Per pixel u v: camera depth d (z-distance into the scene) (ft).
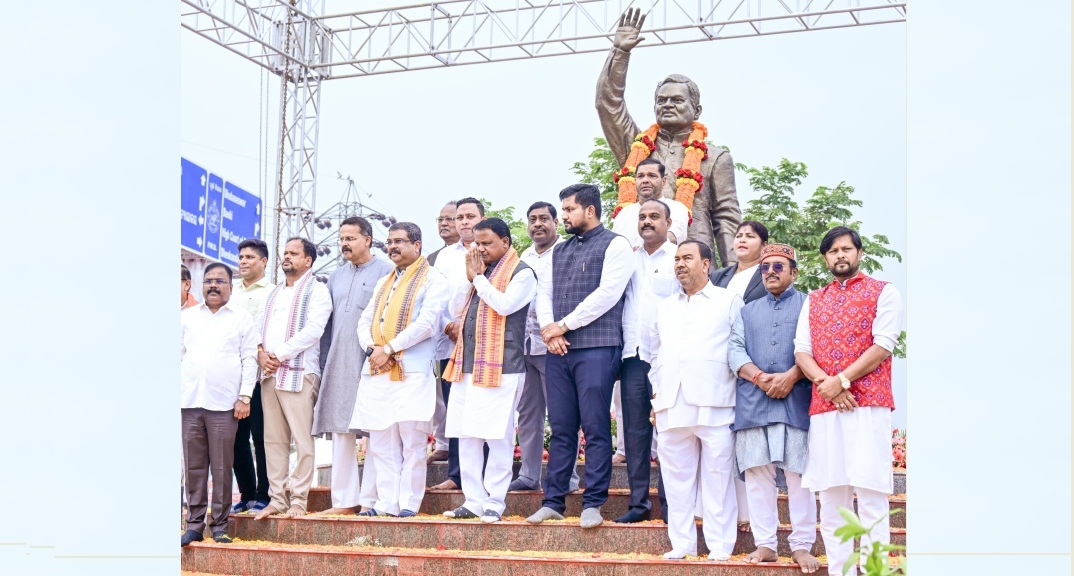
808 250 48.24
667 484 18.39
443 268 24.07
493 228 20.81
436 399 24.88
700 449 18.52
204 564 20.63
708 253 18.61
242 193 48.75
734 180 27.89
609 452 19.74
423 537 20.15
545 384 20.81
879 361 16.61
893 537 18.60
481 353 20.45
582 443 26.48
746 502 19.15
